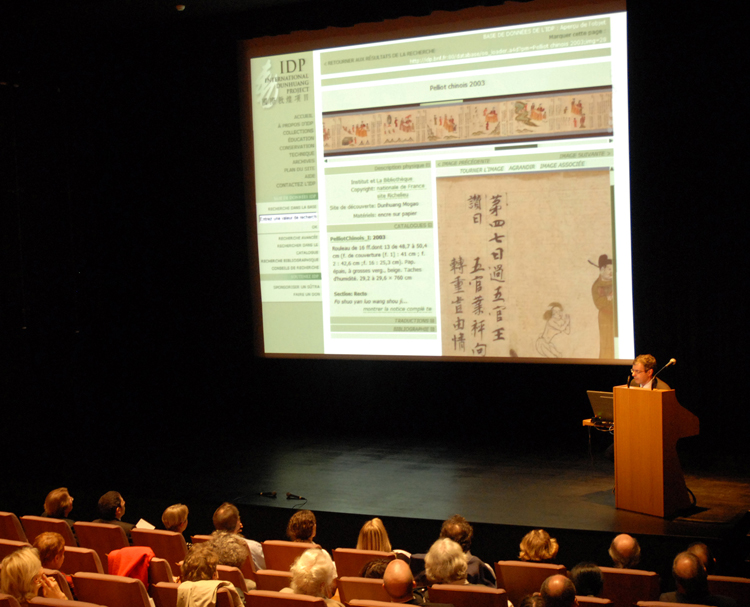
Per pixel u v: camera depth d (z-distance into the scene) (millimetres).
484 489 5426
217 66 7898
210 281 8250
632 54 6301
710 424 6336
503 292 6891
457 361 7145
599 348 6594
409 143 7141
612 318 6539
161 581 3527
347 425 7824
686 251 6316
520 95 6711
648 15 6238
